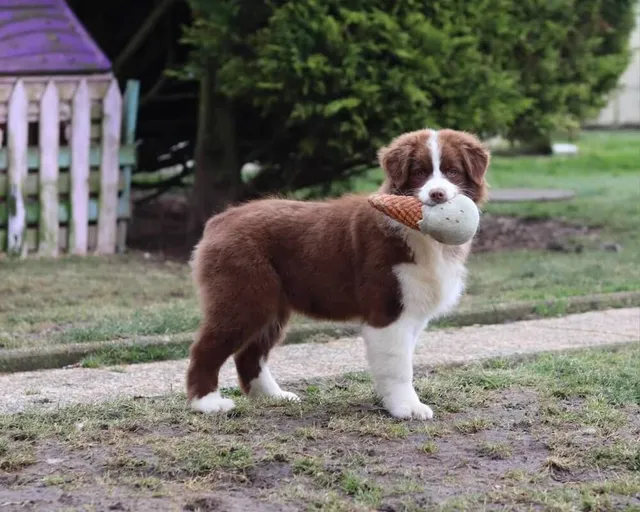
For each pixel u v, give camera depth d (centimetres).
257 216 337
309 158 557
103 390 356
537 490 296
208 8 515
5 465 304
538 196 745
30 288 463
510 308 433
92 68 528
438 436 321
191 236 571
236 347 334
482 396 346
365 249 330
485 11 529
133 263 514
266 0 504
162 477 301
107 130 532
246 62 517
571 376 361
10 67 506
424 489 296
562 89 589
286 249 335
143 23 630
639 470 306
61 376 370
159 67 664
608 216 661
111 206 539
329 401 342
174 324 411
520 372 366
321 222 336
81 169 525
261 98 512
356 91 496
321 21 494
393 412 331
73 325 415
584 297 449
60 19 537
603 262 517
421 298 328
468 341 404
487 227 633
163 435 319
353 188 657
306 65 491
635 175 905
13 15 527
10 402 346
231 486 297
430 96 508
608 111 1379
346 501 291
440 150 328
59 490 295
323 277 334
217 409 332
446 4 514
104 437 318
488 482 300
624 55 650
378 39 502
